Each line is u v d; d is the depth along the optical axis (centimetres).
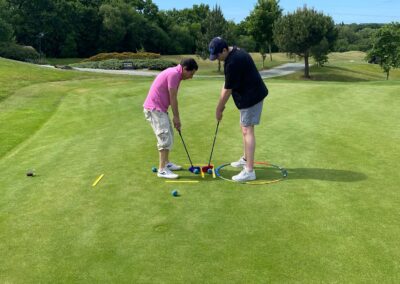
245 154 571
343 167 594
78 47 7000
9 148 757
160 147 558
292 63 5647
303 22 4134
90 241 389
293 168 594
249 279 323
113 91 1444
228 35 4728
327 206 458
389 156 642
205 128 840
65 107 1176
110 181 550
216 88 1386
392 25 4162
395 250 363
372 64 5522
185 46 7881
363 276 324
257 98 545
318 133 784
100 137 794
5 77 1747
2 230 416
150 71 3797
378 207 454
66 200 490
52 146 747
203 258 355
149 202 479
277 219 427
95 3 7356
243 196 492
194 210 454
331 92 1238
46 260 358
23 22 6606
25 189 530
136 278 328
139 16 7281
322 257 353
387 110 991
